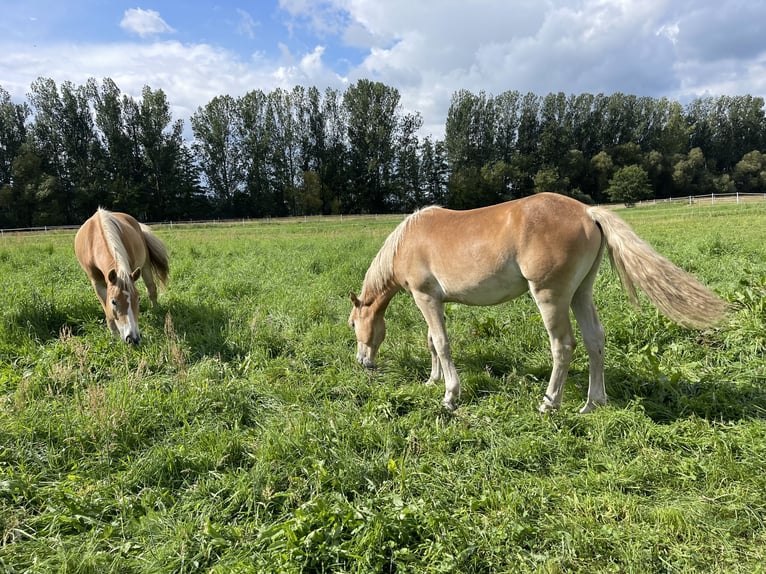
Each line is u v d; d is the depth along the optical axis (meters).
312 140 64.50
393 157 63.81
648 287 3.22
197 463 3.03
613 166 66.50
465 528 2.39
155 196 54.84
